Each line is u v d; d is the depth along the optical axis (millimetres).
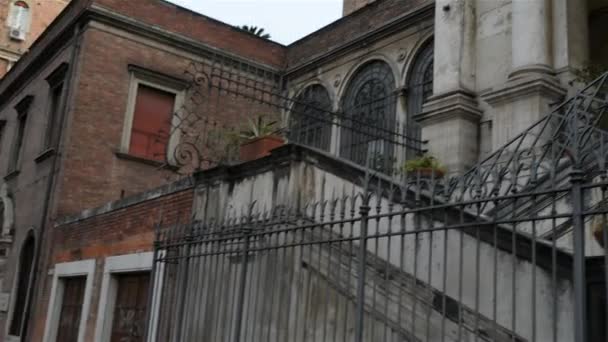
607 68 10352
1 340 15836
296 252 6449
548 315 4969
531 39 9406
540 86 8859
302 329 6113
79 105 15094
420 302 5500
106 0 15758
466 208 5566
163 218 9273
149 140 16141
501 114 9406
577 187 3680
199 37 17469
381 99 15695
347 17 17359
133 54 16219
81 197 14703
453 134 10203
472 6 10953
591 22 11039
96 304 10766
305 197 6875
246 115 17672
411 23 15102
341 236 5367
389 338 5352
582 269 3523
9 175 18875
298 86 18578
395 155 14445
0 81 22281
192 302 7527
